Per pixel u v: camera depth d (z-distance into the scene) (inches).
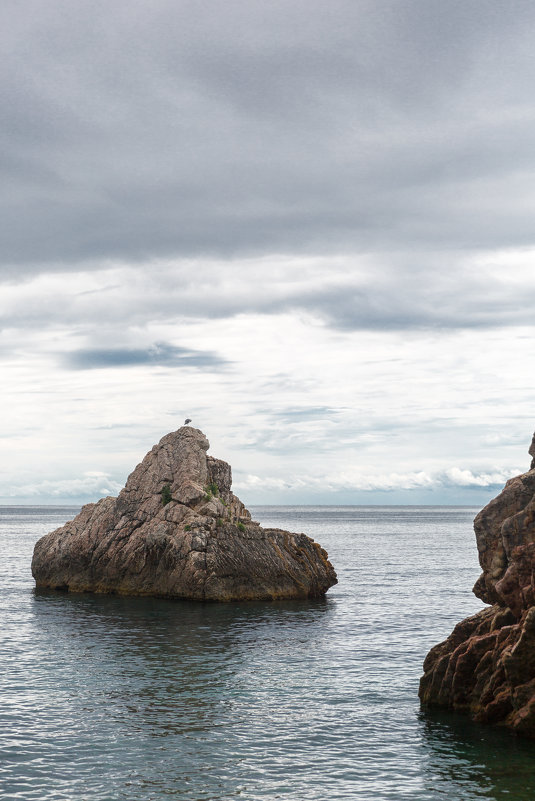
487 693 1566.2
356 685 1873.8
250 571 3348.9
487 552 1700.3
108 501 3895.2
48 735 1498.5
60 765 1349.7
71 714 1630.2
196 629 2632.9
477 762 1352.1
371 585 3905.0
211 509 3489.2
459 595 3503.9
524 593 1556.3
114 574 3575.3
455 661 1630.2
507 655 1487.5
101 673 1989.4
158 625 2711.6
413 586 3858.3
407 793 1232.2
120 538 3622.0
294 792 1238.3
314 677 1951.3
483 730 1515.7
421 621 2792.8
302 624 2731.3
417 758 1375.5
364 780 1284.4
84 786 1259.8
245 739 1480.1
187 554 3331.7
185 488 3560.5
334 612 3009.4
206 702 1724.9
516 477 1720.0
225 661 2130.9
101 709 1667.1
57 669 2036.2
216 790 1246.3
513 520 1624.0
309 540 3634.4
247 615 2928.2
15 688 1838.1
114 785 1264.8
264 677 1950.1
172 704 1707.7
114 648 2310.5
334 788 1253.7
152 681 1908.2
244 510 3981.3
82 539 3735.2
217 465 3951.8
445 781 1274.6
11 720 1589.6
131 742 1461.6
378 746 1437.0
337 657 2188.7
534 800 1198.9
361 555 5974.4
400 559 5580.7
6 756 1389.0
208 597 3257.9
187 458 3700.8
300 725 1560.0
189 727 1549.0
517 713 1496.1
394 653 2244.1
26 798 1212.5
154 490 3681.1
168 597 3368.6
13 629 2632.9
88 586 3649.1
